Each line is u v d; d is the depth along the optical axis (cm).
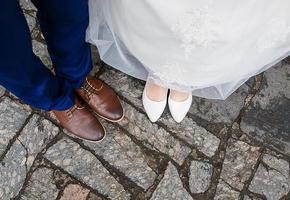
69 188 185
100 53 181
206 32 134
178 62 153
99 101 187
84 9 132
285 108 196
